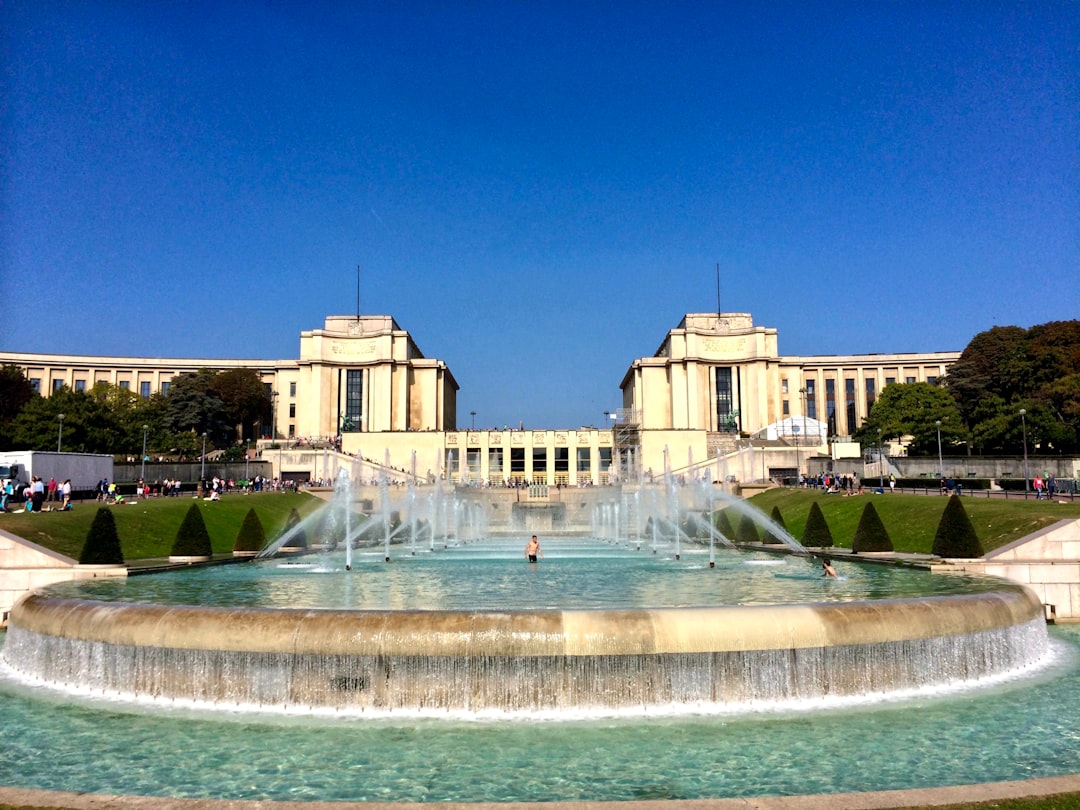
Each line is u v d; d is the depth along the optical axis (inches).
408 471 4766.2
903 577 1171.9
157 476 3420.3
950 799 385.1
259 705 664.4
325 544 2085.4
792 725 615.8
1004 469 3412.9
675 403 5856.3
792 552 1781.5
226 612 692.1
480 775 520.7
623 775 520.4
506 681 646.5
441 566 1530.5
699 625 663.1
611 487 3841.0
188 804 387.2
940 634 721.0
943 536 1305.4
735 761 544.4
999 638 773.3
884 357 6530.5
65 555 1407.5
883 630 693.9
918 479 3134.8
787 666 668.7
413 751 564.1
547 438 4928.6
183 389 5275.6
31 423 3659.0
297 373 6190.9
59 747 578.2
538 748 568.7
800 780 511.5
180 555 1505.9
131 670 700.7
